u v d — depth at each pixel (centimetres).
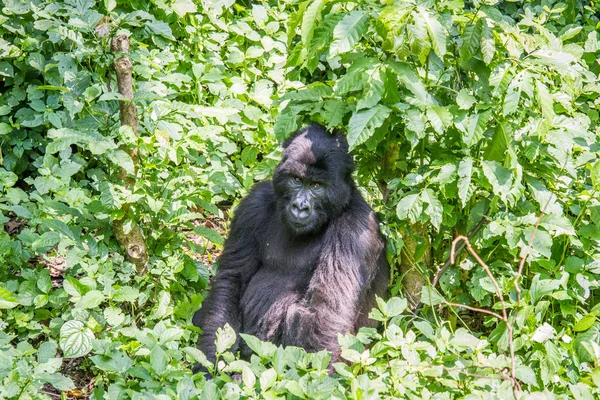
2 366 920
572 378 932
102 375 1095
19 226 1470
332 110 1094
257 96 1529
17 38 1461
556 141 1084
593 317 973
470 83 1143
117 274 1144
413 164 1211
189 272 1216
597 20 1752
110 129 1244
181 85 1513
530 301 998
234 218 1211
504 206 1148
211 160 1395
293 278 1145
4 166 1455
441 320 1095
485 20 1055
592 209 1130
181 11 1495
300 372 878
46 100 1464
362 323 1129
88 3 1305
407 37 1039
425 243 1183
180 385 848
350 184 1142
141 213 1166
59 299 1127
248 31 1612
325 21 1071
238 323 1150
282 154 1135
